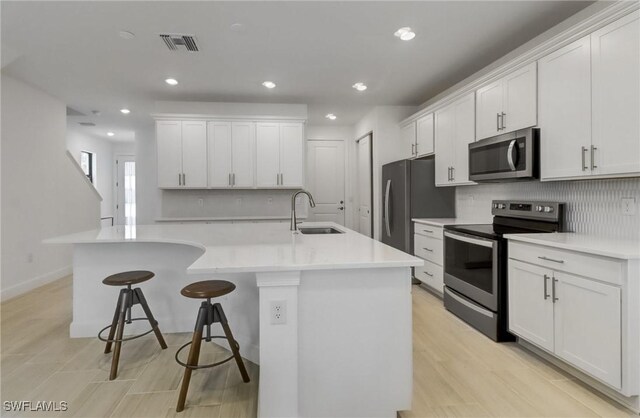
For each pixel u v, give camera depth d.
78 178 5.12
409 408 1.70
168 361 2.35
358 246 2.06
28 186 4.07
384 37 2.94
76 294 2.76
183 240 2.33
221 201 5.14
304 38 2.94
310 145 6.44
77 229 5.08
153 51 3.16
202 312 1.92
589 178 2.23
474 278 2.92
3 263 3.68
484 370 2.22
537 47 2.51
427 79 3.97
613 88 2.01
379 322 1.68
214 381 2.10
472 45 3.10
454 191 4.28
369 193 5.58
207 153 4.73
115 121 5.94
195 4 2.42
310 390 1.65
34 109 4.16
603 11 2.01
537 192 2.97
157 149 4.66
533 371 2.21
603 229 2.39
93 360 2.36
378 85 4.17
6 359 2.38
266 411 1.60
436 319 3.12
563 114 2.35
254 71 3.68
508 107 2.87
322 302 1.64
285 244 2.14
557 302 2.10
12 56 3.15
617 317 1.75
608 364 1.80
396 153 5.10
